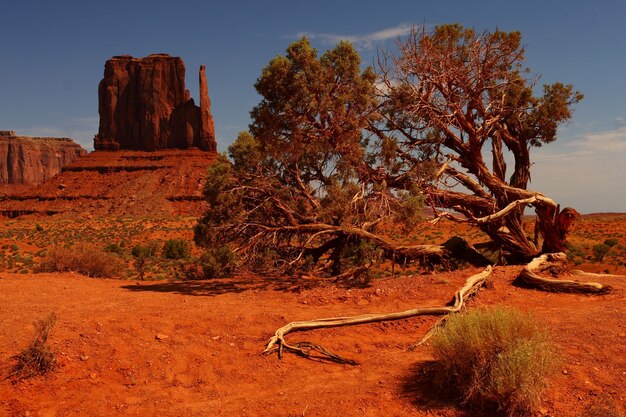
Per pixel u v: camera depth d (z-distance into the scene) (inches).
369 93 545.0
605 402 237.8
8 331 327.0
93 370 286.8
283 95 511.8
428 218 553.3
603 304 402.9
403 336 361.1
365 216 536.4
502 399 240.4
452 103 600.1
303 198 573.3
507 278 494.9
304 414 250.4
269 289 488.7
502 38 640.4
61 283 518.0
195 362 305.7
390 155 566.6
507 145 684.1
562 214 561.6
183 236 2706.7
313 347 327.9
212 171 523.8
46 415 244.8
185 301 429.7
